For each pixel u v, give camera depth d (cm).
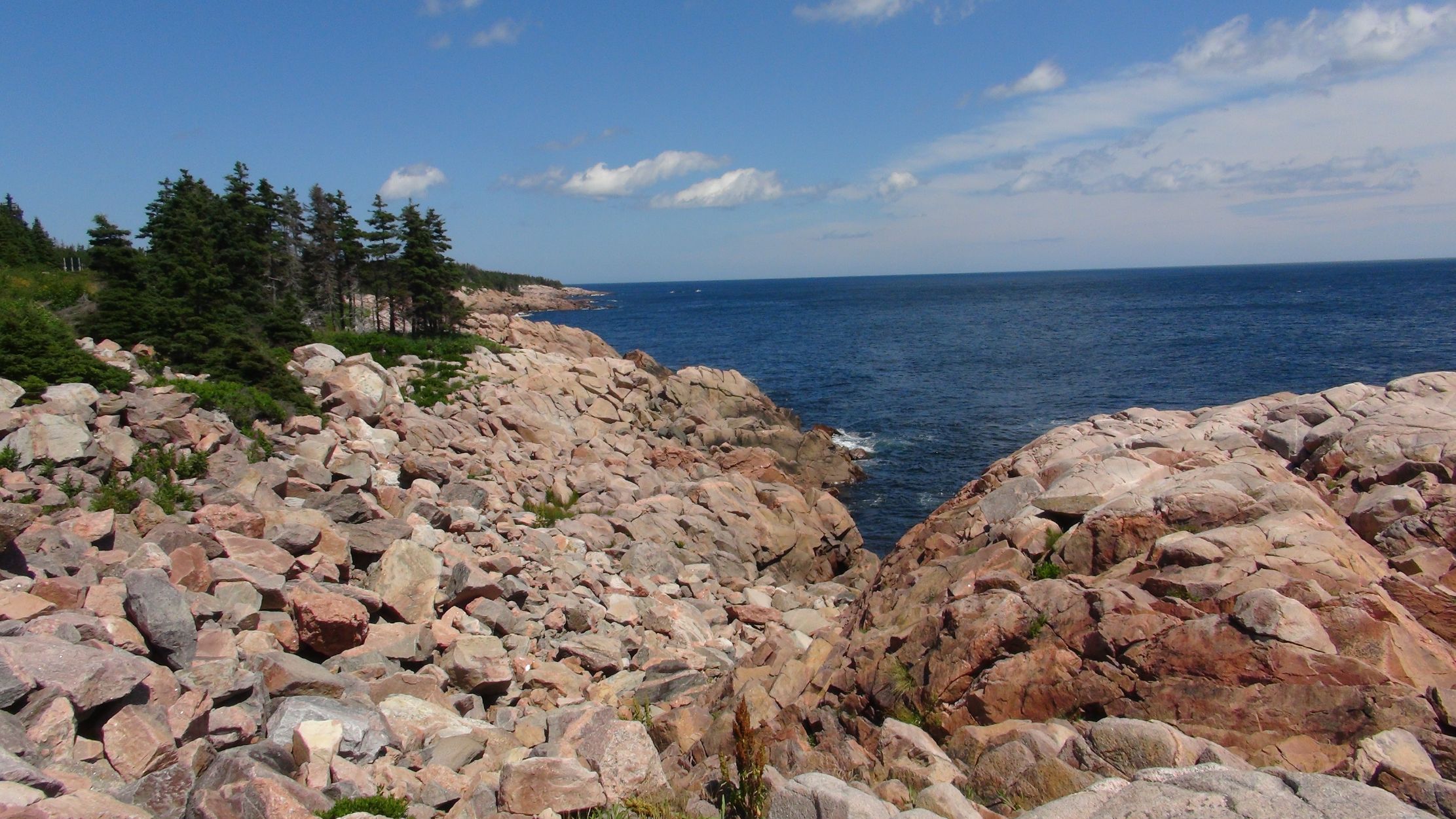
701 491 3019
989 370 7100
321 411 2827
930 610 1234
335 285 5469
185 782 861
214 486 1775
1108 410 5291
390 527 1827
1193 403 5334
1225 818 600
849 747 969
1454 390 1612
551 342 6181
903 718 1055
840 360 8225
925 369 7356
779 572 2894
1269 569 997
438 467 2522
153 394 2075
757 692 1258
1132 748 784
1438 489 1180
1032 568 1252
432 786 983
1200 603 971
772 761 998
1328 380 5769
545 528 2478
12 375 1923
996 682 991
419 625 1520
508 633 1641
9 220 5038
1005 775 818
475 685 1401
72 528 1373
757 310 17900
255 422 2369
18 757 794
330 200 5328
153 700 971
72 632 1020
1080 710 939
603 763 939
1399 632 879
